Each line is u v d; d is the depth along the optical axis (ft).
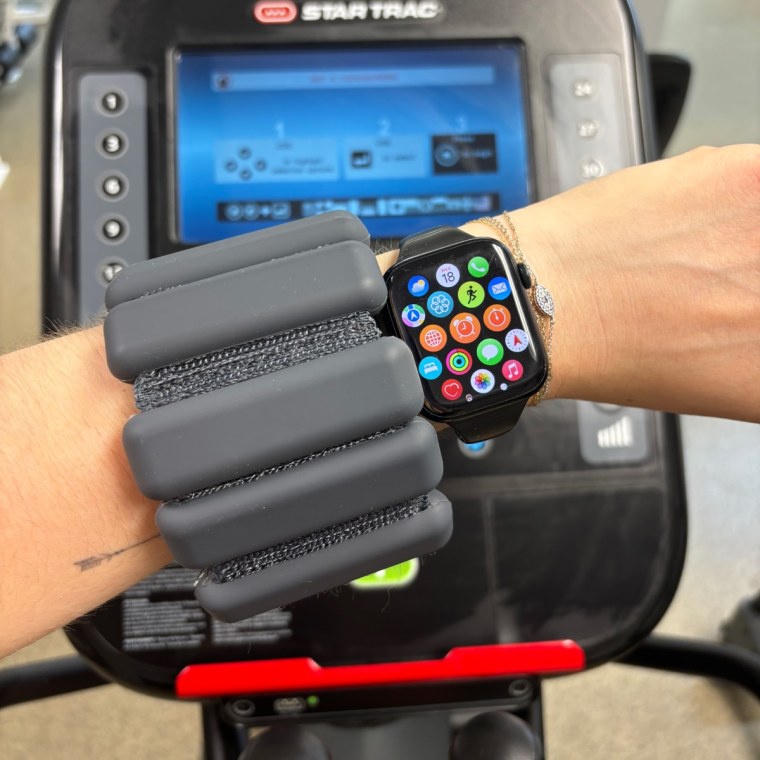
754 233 1.57
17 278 4.50
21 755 3.61
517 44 2.15
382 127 2.12
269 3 2.14
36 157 4.75
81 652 1.92
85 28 2.11
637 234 1.62
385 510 1.31
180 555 1.25
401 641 1.94
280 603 1.30
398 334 1.46
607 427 2.05
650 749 3.61
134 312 1.28
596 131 2.13
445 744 2.08
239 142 2.10
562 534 2.00
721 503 4.09
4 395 1.38
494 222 1.67
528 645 1.94
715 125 4.65
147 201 2.07
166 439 1.22
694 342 1.59
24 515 1.32
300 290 1.29
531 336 1.46
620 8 2.17
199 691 1.91
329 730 2.09
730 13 4.94
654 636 2.68
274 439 1.23
